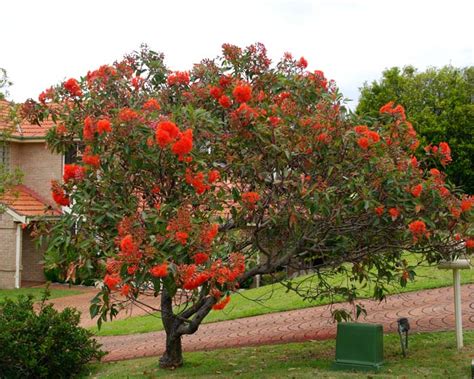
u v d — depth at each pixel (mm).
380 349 7090
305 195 6488
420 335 8391
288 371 7203
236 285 6422
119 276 5555
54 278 21547
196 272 5758
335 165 6727
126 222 5859
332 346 8500
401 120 7324
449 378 6391
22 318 8680
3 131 15125
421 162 7742
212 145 6914
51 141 7797
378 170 6691
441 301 10562
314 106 7629
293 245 7359
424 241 7004
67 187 6797
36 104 7723
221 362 8094
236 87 6793
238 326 11031
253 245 7508
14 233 20156
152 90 8219
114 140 6152
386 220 6938
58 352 8422
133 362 8797
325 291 8383
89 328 12875
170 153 6105
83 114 7566
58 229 6633
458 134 26562
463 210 6754
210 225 5930
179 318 7766
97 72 7652
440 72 30719
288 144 6770
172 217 6031
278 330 10172
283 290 13758
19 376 8344
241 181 7113
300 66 7926
